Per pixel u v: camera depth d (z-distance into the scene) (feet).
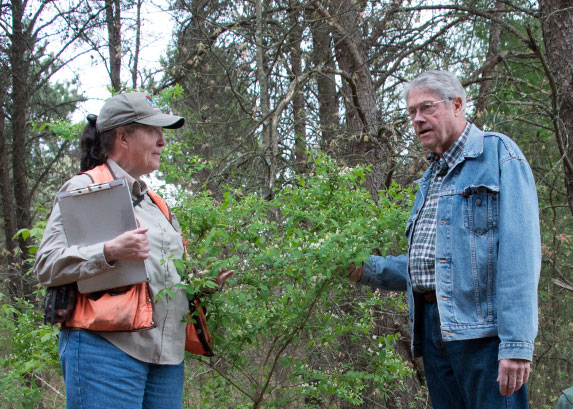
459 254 7.57
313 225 10.25
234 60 28.32
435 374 8.41
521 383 6.93
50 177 40.14
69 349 6.80
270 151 20.13
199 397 12.62
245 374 11.13
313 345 12.32
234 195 11.65
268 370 11.35
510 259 7.07
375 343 12.32
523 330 6.86
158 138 7.88
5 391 11.89
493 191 7.46
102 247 6.57
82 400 6.65
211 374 12.12
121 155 7.68
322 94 29.50
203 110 29.35
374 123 25.13
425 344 8.48
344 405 15.33
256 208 10.21
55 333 10.62
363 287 12.50
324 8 25.45
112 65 31.68
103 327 6.72
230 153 20.66
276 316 9.99
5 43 34.50
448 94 8.13
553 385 28.43
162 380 7.54
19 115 36.40
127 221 6.81
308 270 8.98
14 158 37.22
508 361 6.89
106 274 6.74
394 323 20.89
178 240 8.04
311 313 10.66
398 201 11.55
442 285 7.64
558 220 30.32
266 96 23.29
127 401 6.82
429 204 8.39
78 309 6.84
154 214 7.86
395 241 10.89
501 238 7.22
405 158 23.36
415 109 8.29
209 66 28.40
